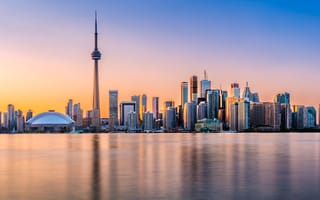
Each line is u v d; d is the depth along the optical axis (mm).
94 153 159250
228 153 152500
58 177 81875
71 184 71688
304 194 60500
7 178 80938
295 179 76250
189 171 90562
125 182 73250
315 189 64750
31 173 89562
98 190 65000
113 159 126500
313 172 87562
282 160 118312
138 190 64562
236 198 57781
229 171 90062
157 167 99938
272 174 84000
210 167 98938
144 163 111188
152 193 61875
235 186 67812
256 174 84312
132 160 121812
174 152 161000
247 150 173750
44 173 89375
